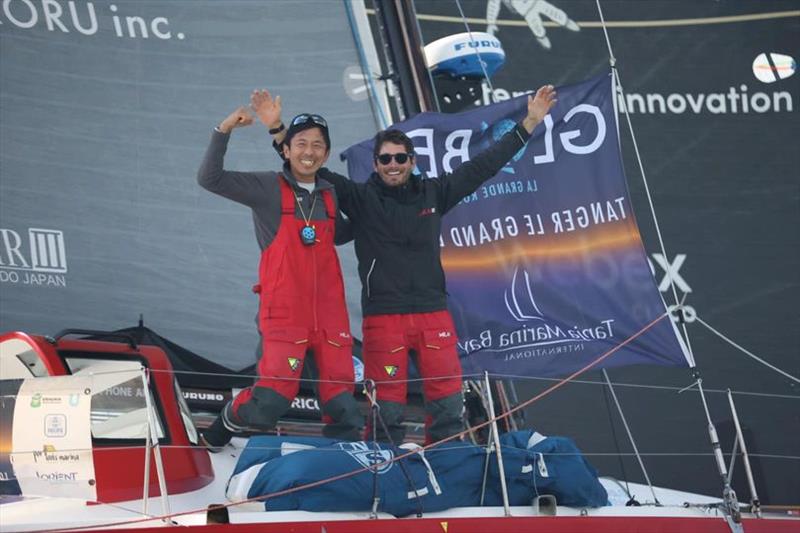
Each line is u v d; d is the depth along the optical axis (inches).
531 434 619.5
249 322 766.5
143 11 779.4
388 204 632.4
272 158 780.0
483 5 1125.7
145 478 553.0
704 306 1074.1
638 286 677.9
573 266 679.1
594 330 676.1
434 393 629.9
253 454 580.7
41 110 761.0
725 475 628.4
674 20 1141.7
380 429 626.5
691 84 1130.7
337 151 787.4
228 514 528.7
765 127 1123.9
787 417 1033.5
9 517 556.4
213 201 770.2
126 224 762.2
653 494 660.1
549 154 682.2
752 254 1090.7
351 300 756.6
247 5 787.4
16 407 573.6
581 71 1123.9
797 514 649.0
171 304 760.3
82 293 754.2
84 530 517.0
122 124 769.6
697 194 1103.6
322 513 551.5
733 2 1148.5
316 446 586.6
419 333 629.9
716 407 1028.5
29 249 750.5
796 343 1065.5
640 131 1116.5
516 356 676.1
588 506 598.2
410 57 775.1
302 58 790.5
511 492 590.6
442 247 679.1
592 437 1001.5
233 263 768.3
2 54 757.9
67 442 565.3
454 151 685.9
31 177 754.8
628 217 681.6
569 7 1134.4
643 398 1019.3
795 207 1103.6
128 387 590.6
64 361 599.2
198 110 778.8
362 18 793.6
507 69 1114.7
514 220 680.4
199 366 750.5
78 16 770.2
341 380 616.4
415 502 566.9
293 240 613.6
